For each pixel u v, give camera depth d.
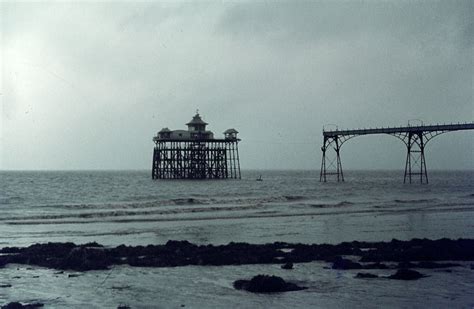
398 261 27.14
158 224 44.34
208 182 134.38
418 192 91.31
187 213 53.81
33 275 24.27
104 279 23.47
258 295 20.72
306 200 72.19
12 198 75.81
